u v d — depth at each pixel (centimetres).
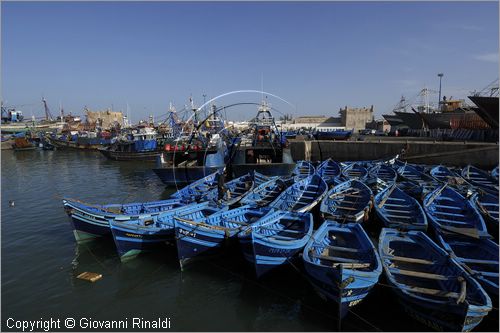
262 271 1184
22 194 2875
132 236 1391
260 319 1045
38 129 9406
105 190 2991
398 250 1280
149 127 6125
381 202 1781
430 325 920
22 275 1331
